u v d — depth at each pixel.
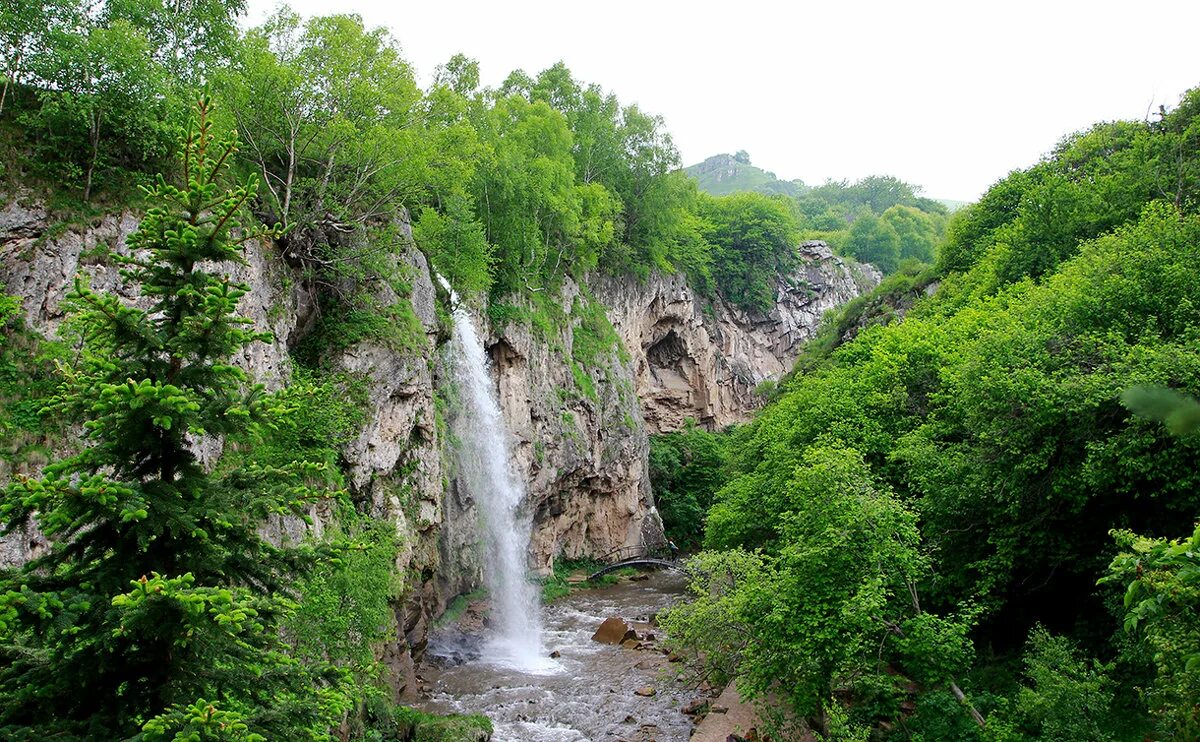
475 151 34.84
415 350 27.98
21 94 18.80
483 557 36.38
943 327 33.16
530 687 26.14
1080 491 17.38
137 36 19.22
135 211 18.98
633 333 67.50
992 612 19.91
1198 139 35.81
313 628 15.66
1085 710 13.92
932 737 15.41
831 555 16.56
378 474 25.05
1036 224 38.59
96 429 7.03
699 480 65.06
